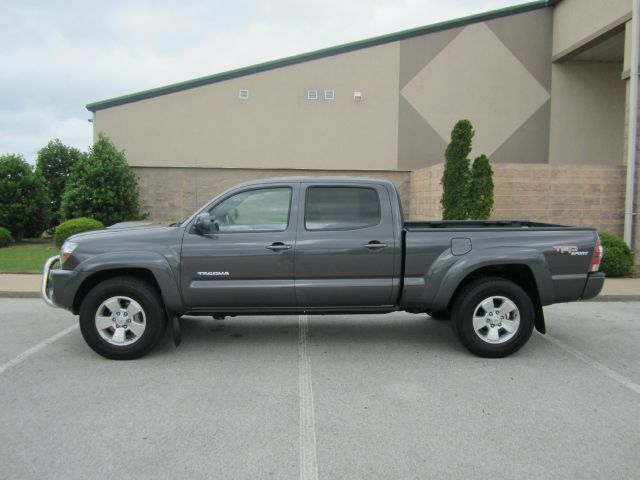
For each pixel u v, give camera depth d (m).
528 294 6.00
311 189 5.79
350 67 17.28
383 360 5.66
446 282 5.64
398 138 17.45
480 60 17.38
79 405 4.41
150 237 5.63
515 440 3.80
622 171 12.78
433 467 3.42
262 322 7.35
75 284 5.56
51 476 3.30
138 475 3.31
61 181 18.06
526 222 7.16
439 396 4.63
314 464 3.46
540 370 5.36
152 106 17.12
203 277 5.59
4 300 8.88
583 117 17.53
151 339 5.57
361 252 5.63
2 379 5.03
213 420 4.12
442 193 12.98
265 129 17.31
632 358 5.79
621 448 3.69
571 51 16.19
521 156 17.56
